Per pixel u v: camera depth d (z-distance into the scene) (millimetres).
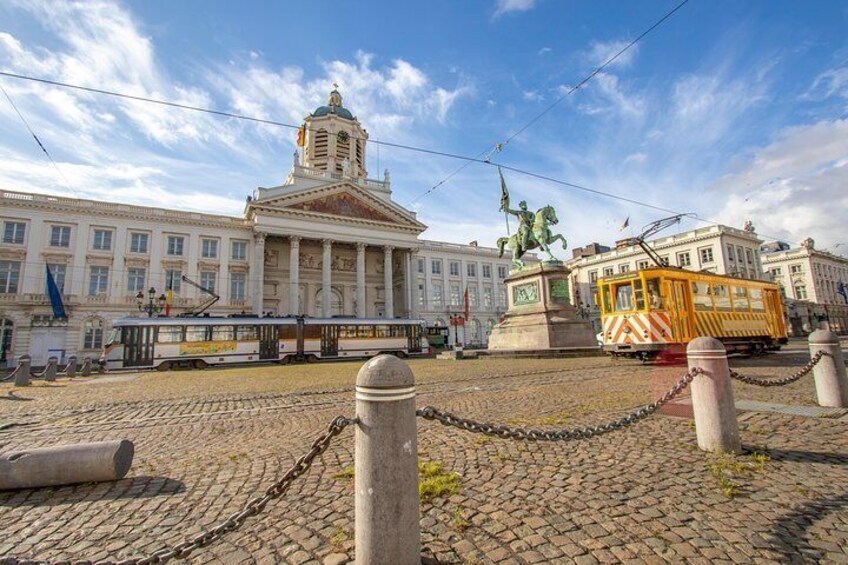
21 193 37438
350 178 50250
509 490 3732
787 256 65125
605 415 6496
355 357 30078
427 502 3539
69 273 37781
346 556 2748
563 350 19625
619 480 3848
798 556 2578
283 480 2621
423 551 2771
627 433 5332
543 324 20797
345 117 59750
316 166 55969
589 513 3236
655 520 3088
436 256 59531
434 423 6539
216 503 3773
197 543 2441
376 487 2344
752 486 3600
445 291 59281
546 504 3420
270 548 2934
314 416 7641
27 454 4180
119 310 38750
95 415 8617
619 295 14945
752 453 4402
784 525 2947
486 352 22344
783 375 10469
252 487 4121
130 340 24078
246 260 44875
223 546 2984
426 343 32656
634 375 11656
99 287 38750
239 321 26750
